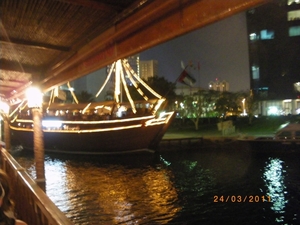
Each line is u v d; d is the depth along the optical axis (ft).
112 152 123.44
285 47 203.31
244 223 47.80
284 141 105.19
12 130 157.07
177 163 106.11
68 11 17.94
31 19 19.57
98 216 50.83
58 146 134.72
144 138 119.24
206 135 159.94
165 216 51.19
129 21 15.72
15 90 52.24
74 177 84.74
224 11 10.31
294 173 83.41
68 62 26.32
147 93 179.63
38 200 13.58
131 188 71.00
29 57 28.63
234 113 225.56
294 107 204.74
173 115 119.03
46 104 149.69
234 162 103.65
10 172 26.02
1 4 17.12
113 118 119.44
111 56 18.95
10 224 6.93
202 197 62.39
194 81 125.90
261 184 72.43
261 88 211.41
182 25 12.38
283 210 52.85
